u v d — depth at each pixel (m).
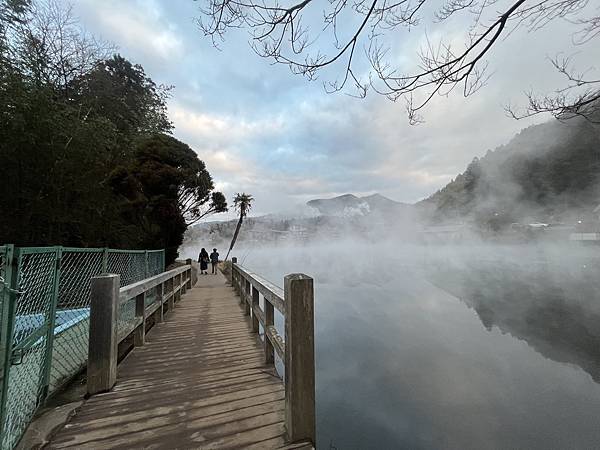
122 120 12.55
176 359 3.14
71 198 8.33
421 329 14.15
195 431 1.85
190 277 9.34
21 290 1.68
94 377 2.35
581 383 8.59
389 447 5.28
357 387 7.76
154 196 10.55
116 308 2.54
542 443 5.49
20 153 6.64
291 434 1.75
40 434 1.78
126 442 1.74
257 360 3.11
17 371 1.77
